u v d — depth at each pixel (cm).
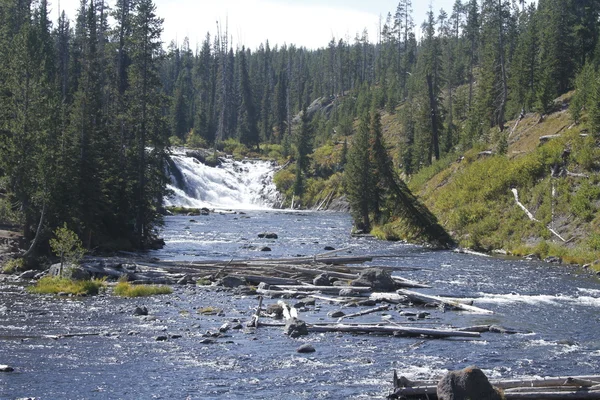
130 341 2105
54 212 4081
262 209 11638
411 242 5744
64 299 2833
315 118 16938
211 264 3669
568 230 4628
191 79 19812
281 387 1655
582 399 1468
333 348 2052
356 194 6856
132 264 3647
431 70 11912
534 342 2156
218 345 2067
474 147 6944
